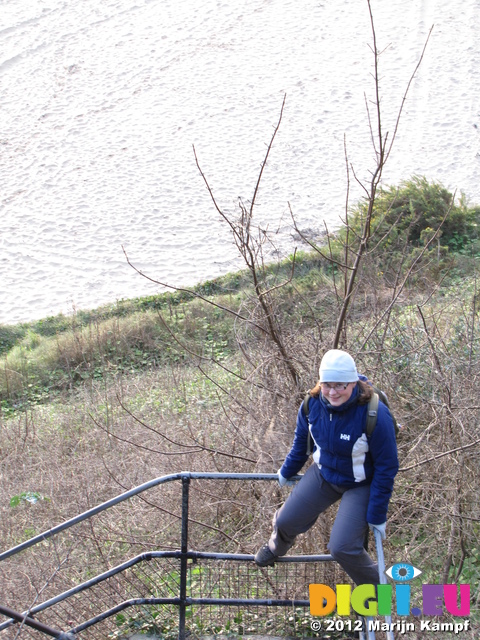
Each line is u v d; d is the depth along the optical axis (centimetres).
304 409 386
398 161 2684
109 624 470
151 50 3784
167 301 1842
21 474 828
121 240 2388
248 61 3581
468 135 2805
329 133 2941
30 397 1362
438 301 855
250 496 544
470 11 3753
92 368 1416
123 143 3052
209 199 2580
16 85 3631
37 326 1884
